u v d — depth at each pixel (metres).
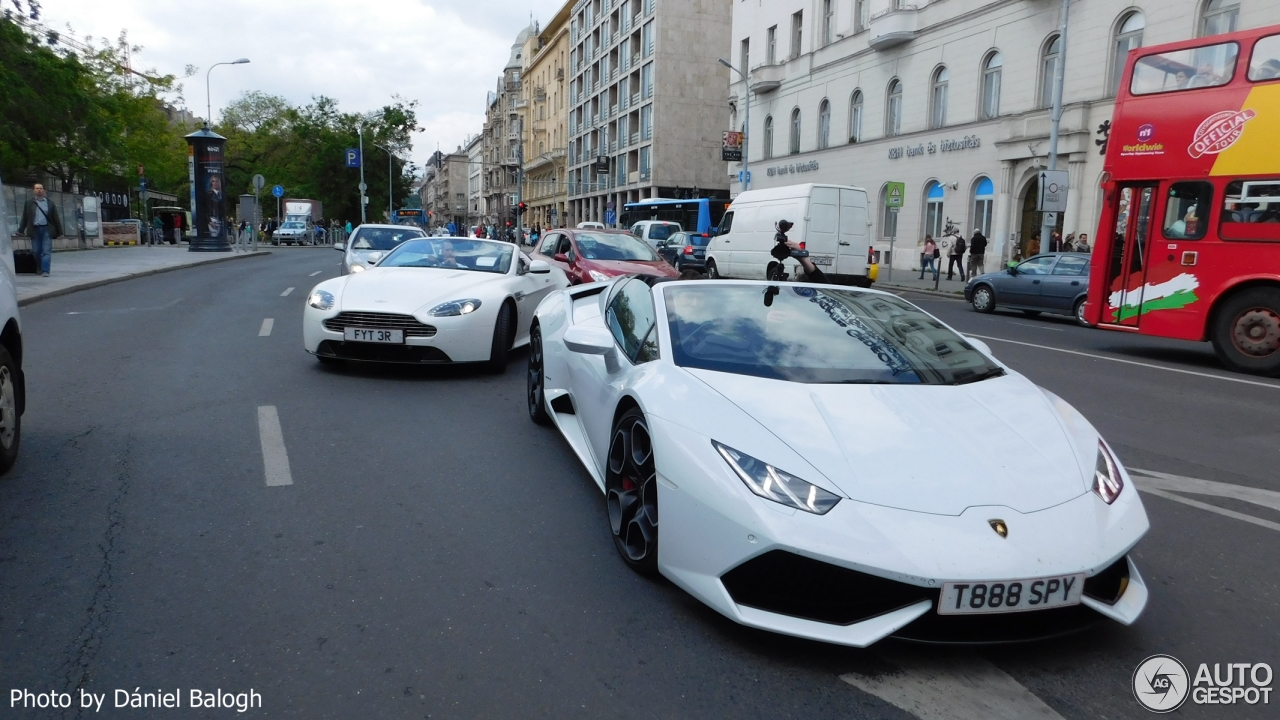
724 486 2.99
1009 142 27.22
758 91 43.25
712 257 23.53
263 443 5.49
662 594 3.44
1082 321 15.88
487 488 4.75
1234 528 4.50
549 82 91.50
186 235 48.41
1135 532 3.00
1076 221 25.19
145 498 4.42
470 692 2.73
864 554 2.73
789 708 2.68
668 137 59.50
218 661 2.88
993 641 2.82
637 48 63.88
